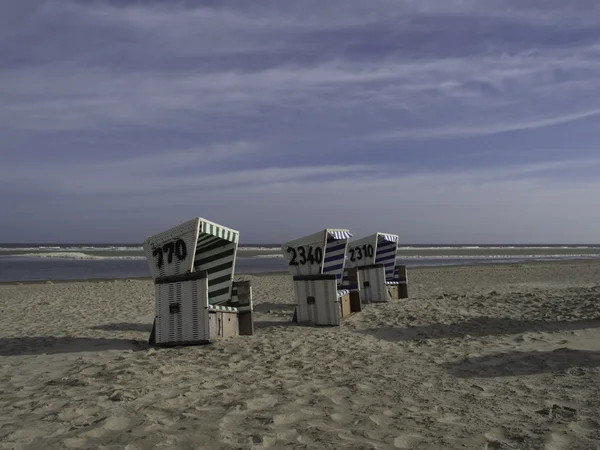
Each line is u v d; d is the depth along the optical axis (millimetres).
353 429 3873
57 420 4047
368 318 10141
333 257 11359
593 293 12898
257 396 4758
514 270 26609
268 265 37125
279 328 9172
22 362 6613
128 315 11539
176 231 7559
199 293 7410
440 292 16062
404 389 5059
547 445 3523
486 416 4211
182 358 6484
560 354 6461
